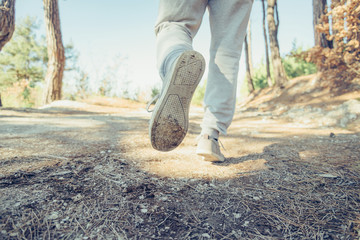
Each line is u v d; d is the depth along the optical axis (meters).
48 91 8.15
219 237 0.82
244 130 3.38
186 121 1.11
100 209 0.93
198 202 1.04
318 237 0.82
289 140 2.48
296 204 1.05
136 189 1.12
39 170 1.26
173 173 1.36
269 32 9.29
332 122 3.96
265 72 13.61
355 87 5.30
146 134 2.48
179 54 1.04
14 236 0.74
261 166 1.53
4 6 4.86
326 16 4.59
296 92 7.29
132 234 0.80
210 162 1.60
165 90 1.03
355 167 1.50
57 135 2.23
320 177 1.35
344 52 4.66
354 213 0.97
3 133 2.24
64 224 0.82
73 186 1.10
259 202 1.06
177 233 0.83
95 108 6.76
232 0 1.30
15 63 18.44
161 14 1.19
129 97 10.95
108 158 1.54
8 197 0.95
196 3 1.17
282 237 0.82
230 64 1.37
